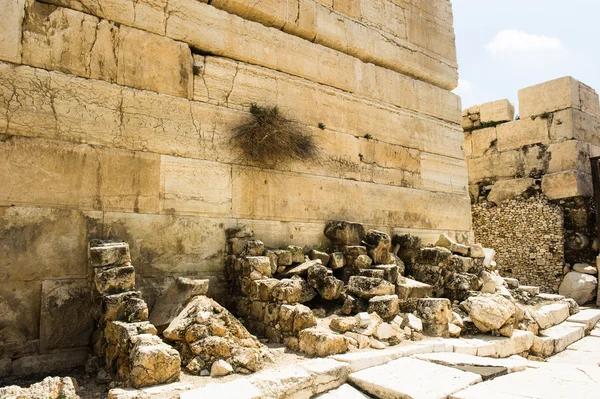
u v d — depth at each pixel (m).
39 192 4.33
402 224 7.54
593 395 3.28
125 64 5.01
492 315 5.31
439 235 7.98
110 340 3.71
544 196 11.46
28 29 4.48
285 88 6.35
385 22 7.96
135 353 3.23
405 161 7.81
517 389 3.43
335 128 6.86
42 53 4.52
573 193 10.90
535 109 11.95
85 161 4.62
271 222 5.92
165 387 3.15
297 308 4.46
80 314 4.35
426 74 8.52
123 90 4.96
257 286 4.90
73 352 4.27
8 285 4.08
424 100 8.41
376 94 7.59
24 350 4.07
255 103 6.00
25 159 4.30
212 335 3.76
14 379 3.86
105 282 3.91
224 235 5.48
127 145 4.91
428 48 8.65
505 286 7.53
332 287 5.17
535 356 5.39
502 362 4.16
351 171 6.96
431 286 6.11
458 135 8.91
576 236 10.77
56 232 4.37
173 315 4.12
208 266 5.30
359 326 4.63
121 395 2.97
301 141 6.24
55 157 4.46
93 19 4.87
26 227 4.22
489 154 12.80
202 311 3.89
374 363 3.99
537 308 6.92
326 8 7.07
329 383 3.56
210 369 3.56
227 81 5.79
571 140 11.20
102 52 4.88
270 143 5.86
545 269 11.13
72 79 4.65
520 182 11.94
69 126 4.57
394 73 7.96
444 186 8.42
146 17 5.23
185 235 5.16
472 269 6.97
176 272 5.04
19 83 4.36
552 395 3.28
